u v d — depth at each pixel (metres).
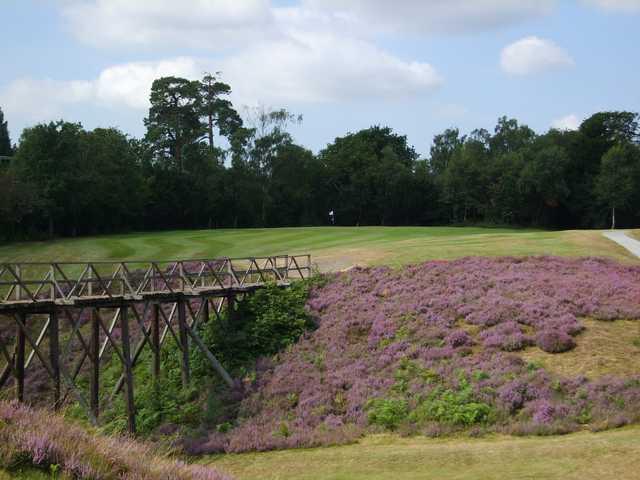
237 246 59.22
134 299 26.58
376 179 114.88
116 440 12.45
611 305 28.78
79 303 24.14
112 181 85.94
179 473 11.37
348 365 27.70
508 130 137.00
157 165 102.38
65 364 23.97
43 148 79.69
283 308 33.50
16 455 10.17
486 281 33.59
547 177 98.69
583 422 19.92
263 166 107.56
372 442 20.83
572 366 24.08
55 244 68.56
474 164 112.12
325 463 18.39
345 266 41.31
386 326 30.19
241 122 115.25
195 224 103.00
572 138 106.12
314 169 114.88
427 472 16.03
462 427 20.88
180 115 111.44
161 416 26.84
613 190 93.44
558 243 44.94
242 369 29.78
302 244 57.81
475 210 117.62
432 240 51.88
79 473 10.30
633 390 21.14
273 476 17.53
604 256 39.19
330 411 24.28
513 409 21.64
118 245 64.06
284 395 26.50
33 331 38.16
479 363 25.12
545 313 28.42
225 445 22.00
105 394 30.08
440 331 28.44
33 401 30.36
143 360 32.75
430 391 23.70
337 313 32.88
